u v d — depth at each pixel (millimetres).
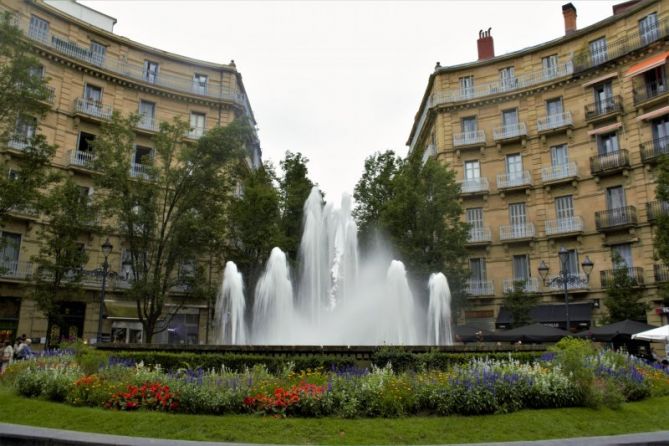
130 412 10102
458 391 10617
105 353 13938
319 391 10375
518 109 39781
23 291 30844
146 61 39531
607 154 34750
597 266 34594
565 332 23328
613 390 12062
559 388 11484
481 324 37656
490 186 39906
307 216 25219
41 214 31766
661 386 14719
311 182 35625
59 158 33812
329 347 13758
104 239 34406
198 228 27625
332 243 25219
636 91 34125
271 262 23188
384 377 11297
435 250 30969
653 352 28000
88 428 9258
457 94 42000
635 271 32406
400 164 35750
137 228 28984
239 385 10750
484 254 38875
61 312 32406
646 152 32969
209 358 13562
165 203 28891
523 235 37500
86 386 11172
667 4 32750
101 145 27484
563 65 37938
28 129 32281
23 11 33094
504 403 10789
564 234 35719
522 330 24375
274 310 22656
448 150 41688
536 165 38406
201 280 29312
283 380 11320
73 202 28109
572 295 34938
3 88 20875
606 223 34156
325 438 8789
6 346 19422
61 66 34781
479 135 40562
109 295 34156
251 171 35844
